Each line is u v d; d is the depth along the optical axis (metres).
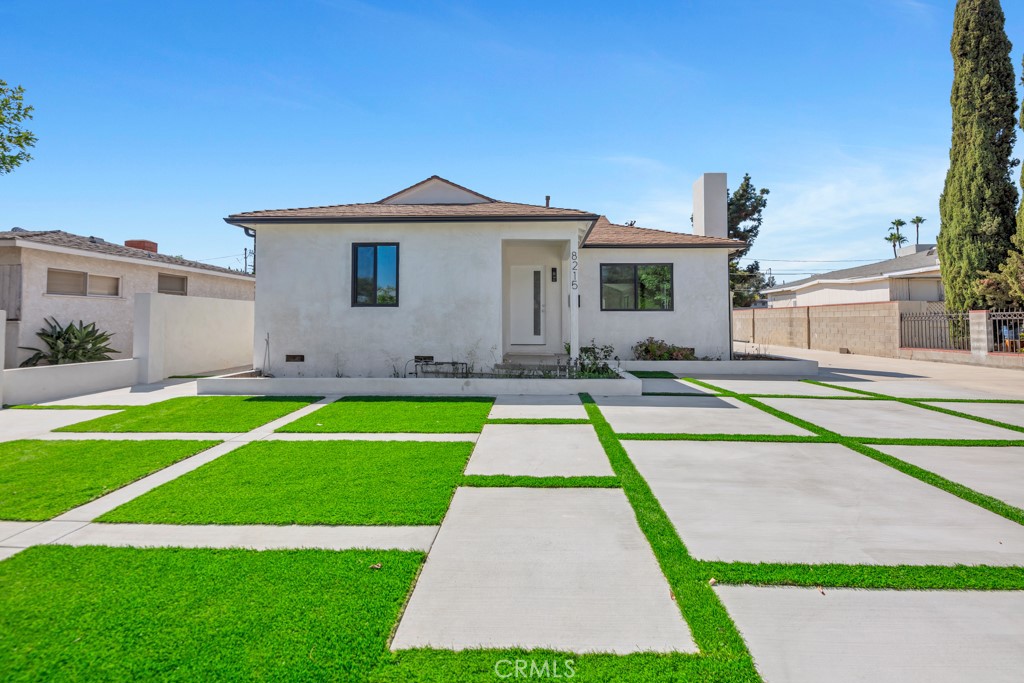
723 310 15.24
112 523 3.87
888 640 2.45
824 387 11.55
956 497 4.44
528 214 11.16
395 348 11.52
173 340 13.68
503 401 9.49
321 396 10.12
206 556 3.30
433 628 2.54
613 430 7.06
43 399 9.70
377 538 3.61
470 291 11.48
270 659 2.29
